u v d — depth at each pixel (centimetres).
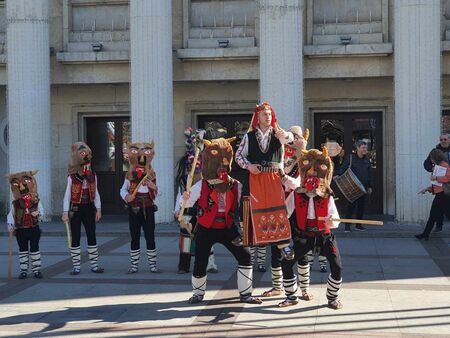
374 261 1082
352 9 1647
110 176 1869
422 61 1444
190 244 972
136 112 1545
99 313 757
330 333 666
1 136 1866
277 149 752
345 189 1328
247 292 796
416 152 1448
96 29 1747
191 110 1792
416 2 1442
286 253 753
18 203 955
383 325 694
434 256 1130
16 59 1603
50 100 1783
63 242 1357
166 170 1542
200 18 1706
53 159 1841
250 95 1764
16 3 1598
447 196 1261
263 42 1502
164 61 1542
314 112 1769
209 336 662
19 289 891
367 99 1723
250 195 748
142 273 995
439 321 709
